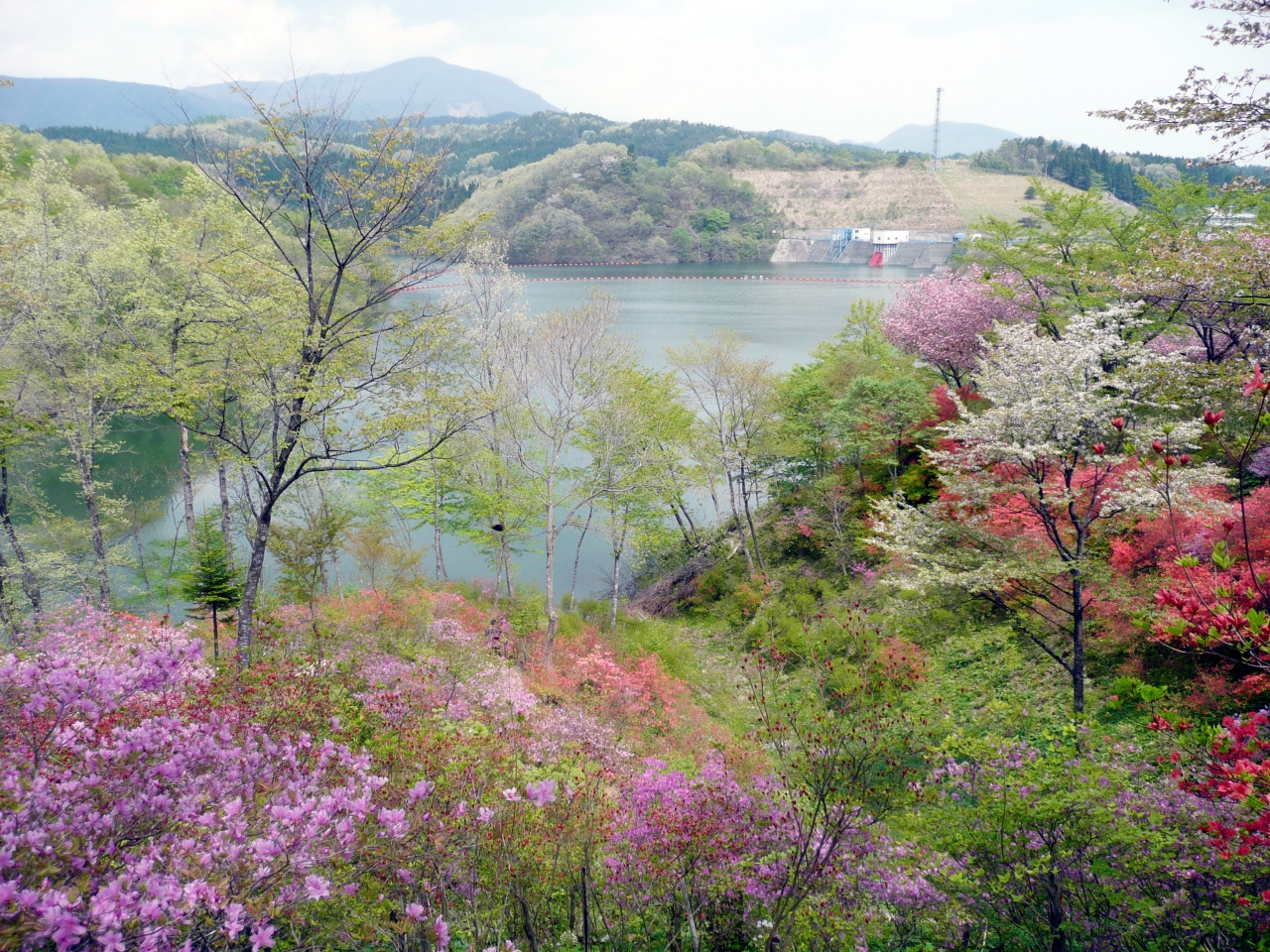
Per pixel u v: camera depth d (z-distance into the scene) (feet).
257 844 13.53
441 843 17.49
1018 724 46.57
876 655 34.68
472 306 80.18
